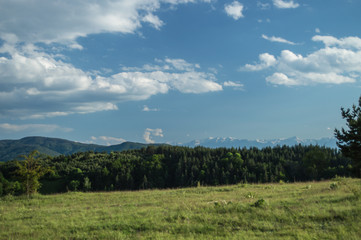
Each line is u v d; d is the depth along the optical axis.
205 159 102.81
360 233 7.89
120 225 10.93
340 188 17.38
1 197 24.06
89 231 10.52
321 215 10.04
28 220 13.55
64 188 82.38
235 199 16.95
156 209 14.34
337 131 20.08
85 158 110.31
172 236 9.12
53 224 12.00
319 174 67.94
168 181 96.31
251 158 100.25
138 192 26.05
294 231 8.70
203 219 11.10
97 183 88.75
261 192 20.17
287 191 19.77
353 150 19.27
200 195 20.91
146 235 9.43
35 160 27.22
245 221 10.26
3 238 10.20
